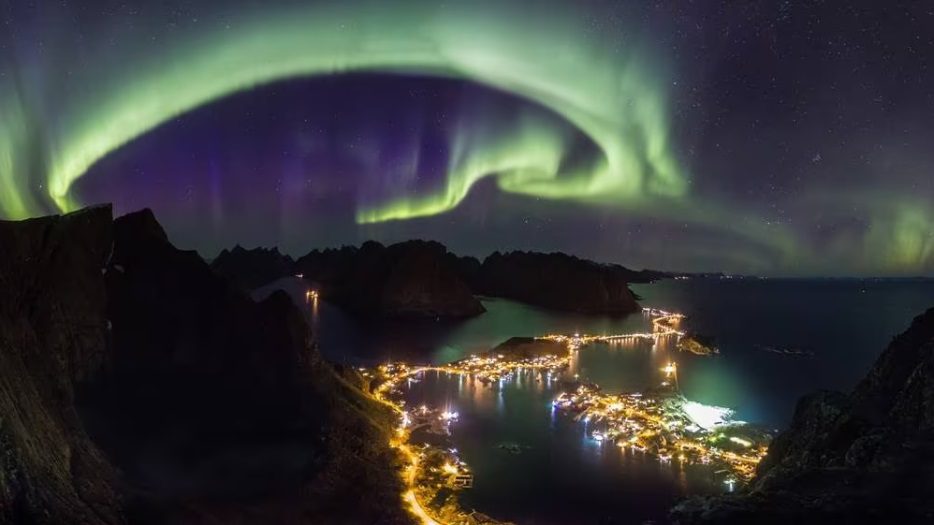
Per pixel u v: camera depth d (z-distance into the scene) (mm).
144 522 9398
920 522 6906
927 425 9742
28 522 7520
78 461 9625
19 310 10625
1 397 8195
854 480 8133
